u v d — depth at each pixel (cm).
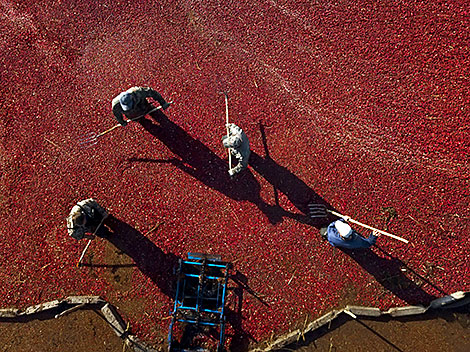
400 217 728
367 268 714
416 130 751
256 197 736
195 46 783
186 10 793
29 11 795
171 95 768
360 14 786
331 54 777
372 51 775
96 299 699
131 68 779
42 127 764
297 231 724
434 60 767
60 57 783
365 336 696
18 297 714
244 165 620
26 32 791
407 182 736
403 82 764
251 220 729
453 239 719
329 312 700
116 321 690
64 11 796
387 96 761
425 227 723
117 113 633
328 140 752
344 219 665
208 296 711
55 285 717
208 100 765
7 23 793
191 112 762
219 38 786
